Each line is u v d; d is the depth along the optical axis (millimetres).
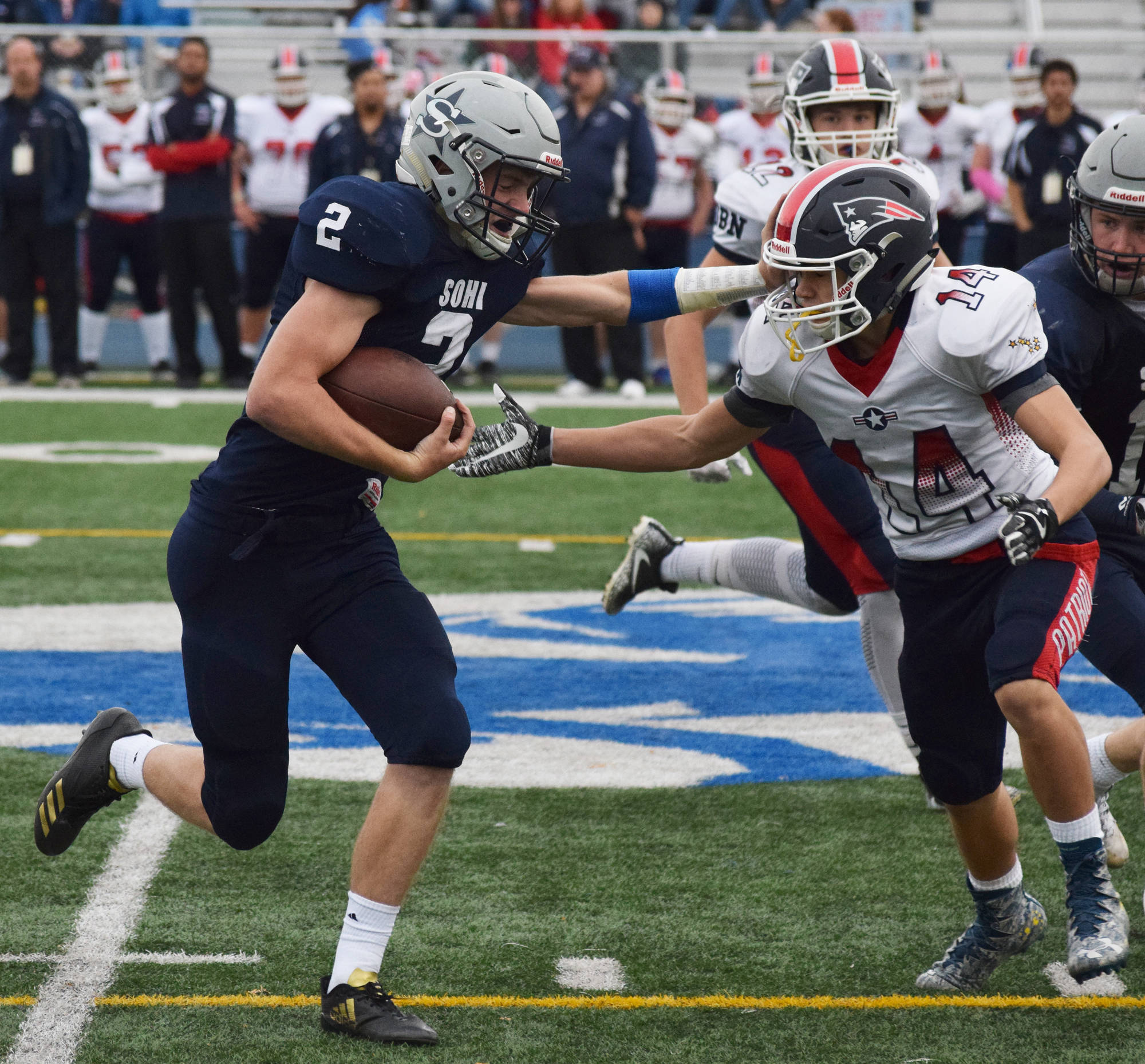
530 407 35594
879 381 9305
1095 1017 9633
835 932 10914
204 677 9508
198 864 12055
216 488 9461
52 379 41188
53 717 15695
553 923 11039
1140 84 40688
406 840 9320
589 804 13586
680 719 16125
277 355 8781
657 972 10242
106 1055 8953
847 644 19344
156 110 37531
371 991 9289
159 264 39906
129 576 21938
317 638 9648
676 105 38062
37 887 11531
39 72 36875
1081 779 9438
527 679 17516
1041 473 9664
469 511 26969
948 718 9766
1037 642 9227
